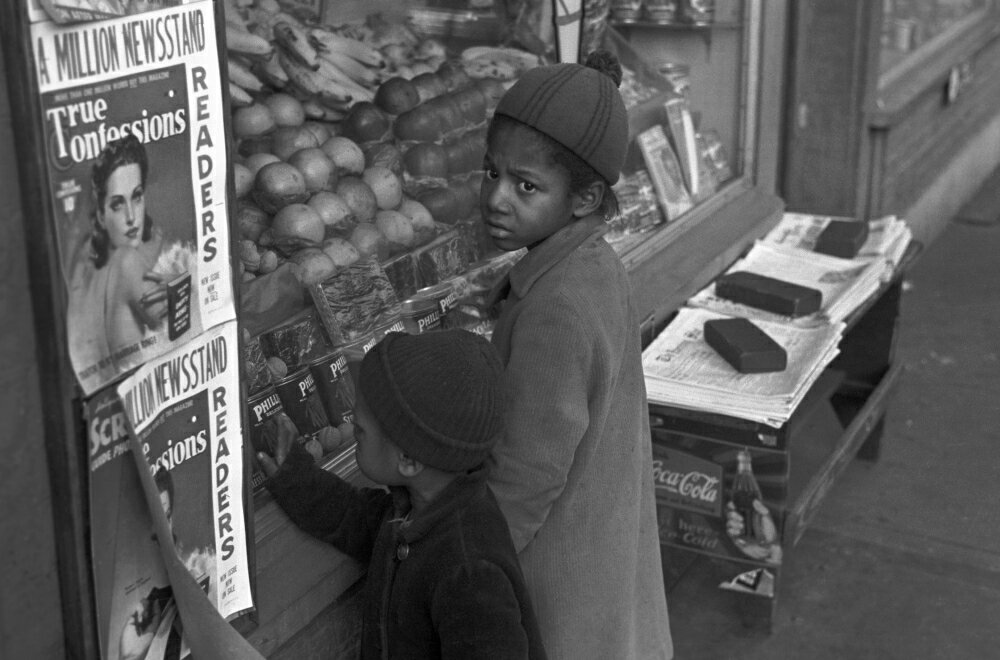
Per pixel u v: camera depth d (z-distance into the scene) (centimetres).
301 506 178
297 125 245
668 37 364
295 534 181
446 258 247
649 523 198
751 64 358
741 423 262
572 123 158
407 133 260
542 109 158
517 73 302
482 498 155
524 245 170
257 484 188
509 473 160
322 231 221
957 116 600
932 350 462
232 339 148
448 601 149
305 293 213
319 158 229
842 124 410
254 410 190
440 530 153
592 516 175
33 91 112
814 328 293
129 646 139
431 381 145
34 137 112
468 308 244
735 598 304
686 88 360
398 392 145
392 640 159
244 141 236
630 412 179
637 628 198
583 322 161
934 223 584
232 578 157
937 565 326
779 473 265
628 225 310
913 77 509
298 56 252
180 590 134
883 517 350
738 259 341
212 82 138
